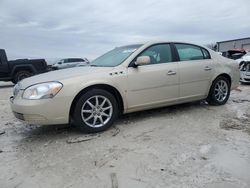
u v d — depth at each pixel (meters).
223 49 33.19
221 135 4.03
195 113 5.31
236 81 6.18
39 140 4.11
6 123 5.23
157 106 4.93
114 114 4.41
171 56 5.08
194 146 3.62
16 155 3.58
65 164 3.22
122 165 3.13
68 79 4.05
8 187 2.77
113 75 4.36
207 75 5.52
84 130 4.20
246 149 3.49
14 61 14.13
